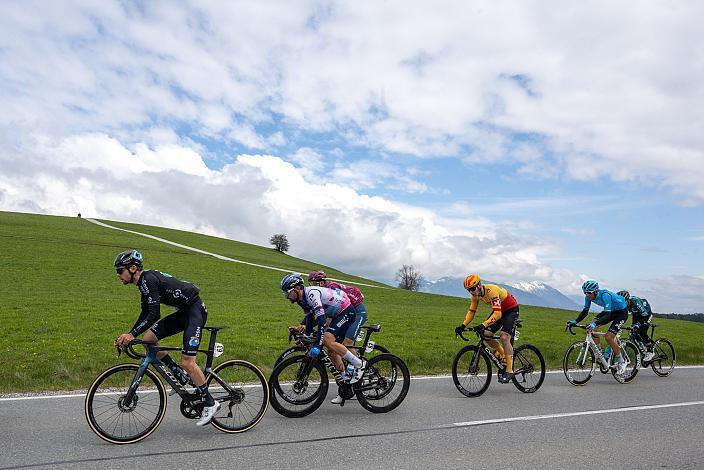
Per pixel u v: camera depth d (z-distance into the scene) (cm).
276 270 5553
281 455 539
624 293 1110
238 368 658
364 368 739
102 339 1352
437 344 1467
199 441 582
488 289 910
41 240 5319
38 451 529
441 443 596
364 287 5084
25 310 1930
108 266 4178
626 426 691
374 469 504
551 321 2536
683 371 1243
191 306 619
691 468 528
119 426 584
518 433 646
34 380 854
